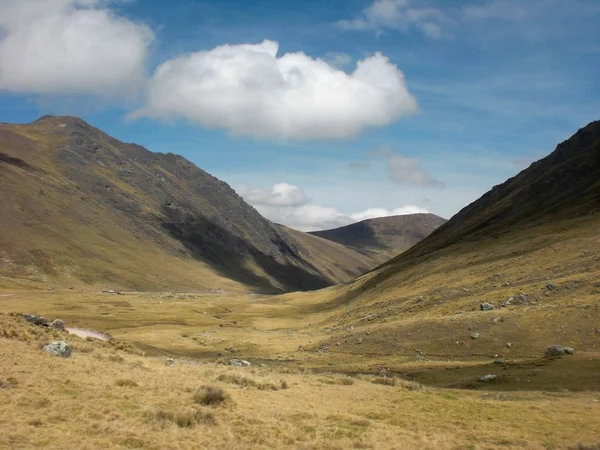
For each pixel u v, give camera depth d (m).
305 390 37.34
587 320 66.31
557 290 81.44
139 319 166.88
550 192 180.12
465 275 118.88
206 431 22.75
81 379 29.69
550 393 40.69
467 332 74.25
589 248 100.44
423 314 95.81
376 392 38.94
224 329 151.75
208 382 35.22
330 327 125.06
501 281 100.56
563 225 132.38
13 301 187.25
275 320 172.00
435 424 29.38
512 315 74.81
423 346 74.69
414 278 141.50
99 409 23.75
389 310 111.31
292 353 90.62
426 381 54.12
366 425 28.00
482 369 55.66
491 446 24.84
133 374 34.12
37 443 17.80
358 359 75.69
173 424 22.89
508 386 45.47
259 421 26.02
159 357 54.50
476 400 37.41
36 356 33.66
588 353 56.88
